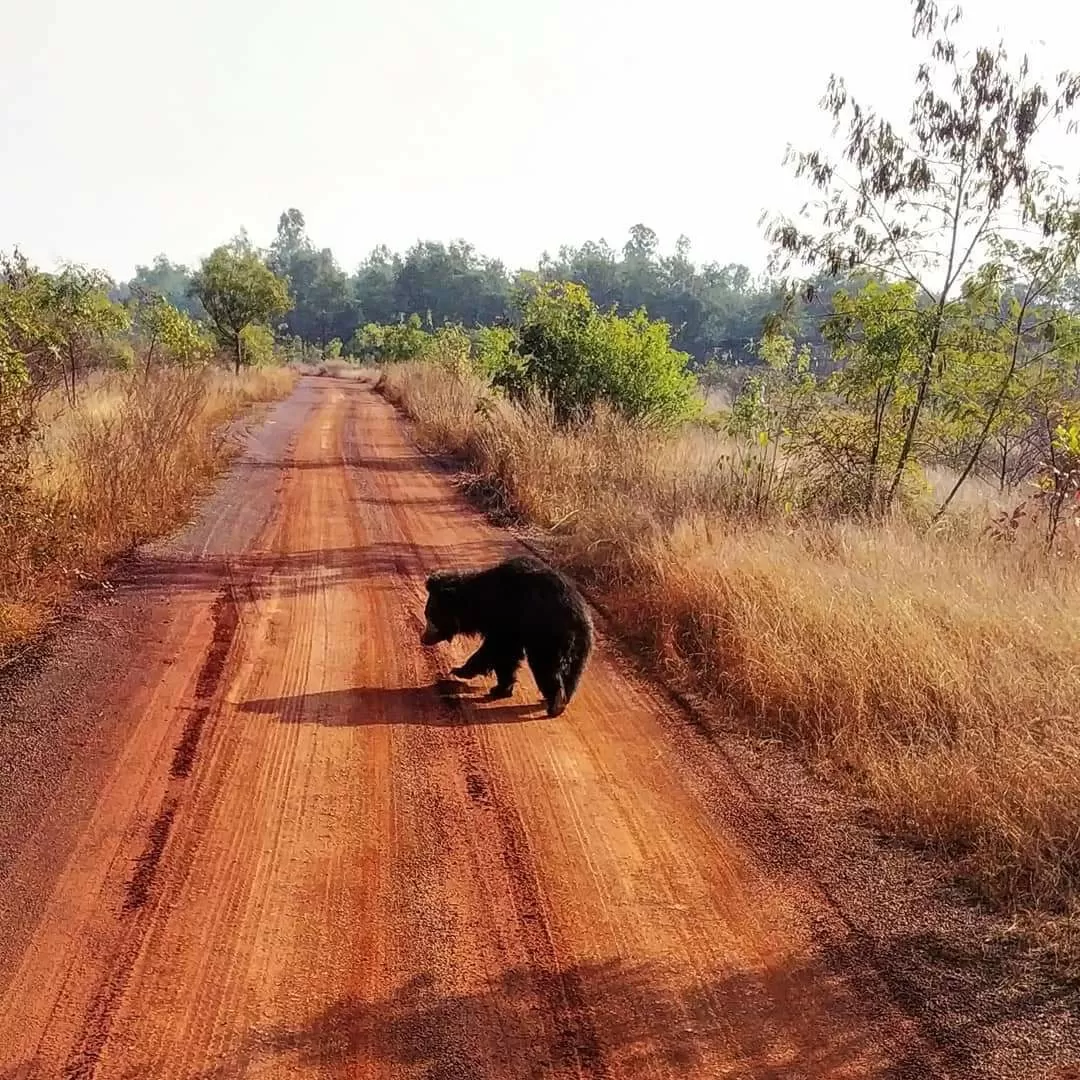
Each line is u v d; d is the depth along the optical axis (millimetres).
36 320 15234
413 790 5977
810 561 9109
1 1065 3627
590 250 117625
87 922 4516
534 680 8062
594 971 4297
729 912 4770
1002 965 4340
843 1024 3975
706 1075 3691
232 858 5117
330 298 127562
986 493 14047
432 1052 3766
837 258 11664
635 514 11820
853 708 6703
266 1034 3836
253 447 22094
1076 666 6652
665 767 6406
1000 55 10750
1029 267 11148
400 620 9445
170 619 9031
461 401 24906
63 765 6012
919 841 5410
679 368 20484
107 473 12281
